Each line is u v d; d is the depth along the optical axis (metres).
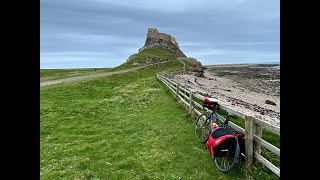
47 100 27.55
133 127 15.76
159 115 18.72
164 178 8.62
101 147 12.16
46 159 10.73
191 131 14.13
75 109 22.12
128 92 33.84
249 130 8.30
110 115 19.80
